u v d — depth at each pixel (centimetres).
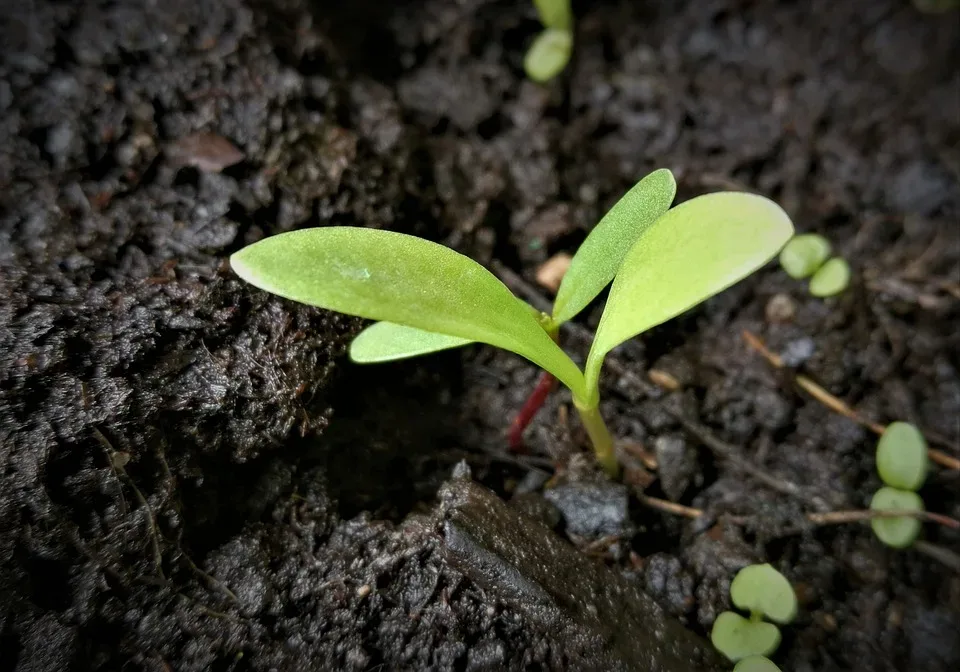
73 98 5
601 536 5
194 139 5
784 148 7
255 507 5
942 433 6
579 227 7
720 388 6
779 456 6
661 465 6
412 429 6
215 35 6
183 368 5
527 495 5
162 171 5
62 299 5
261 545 5
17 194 5
